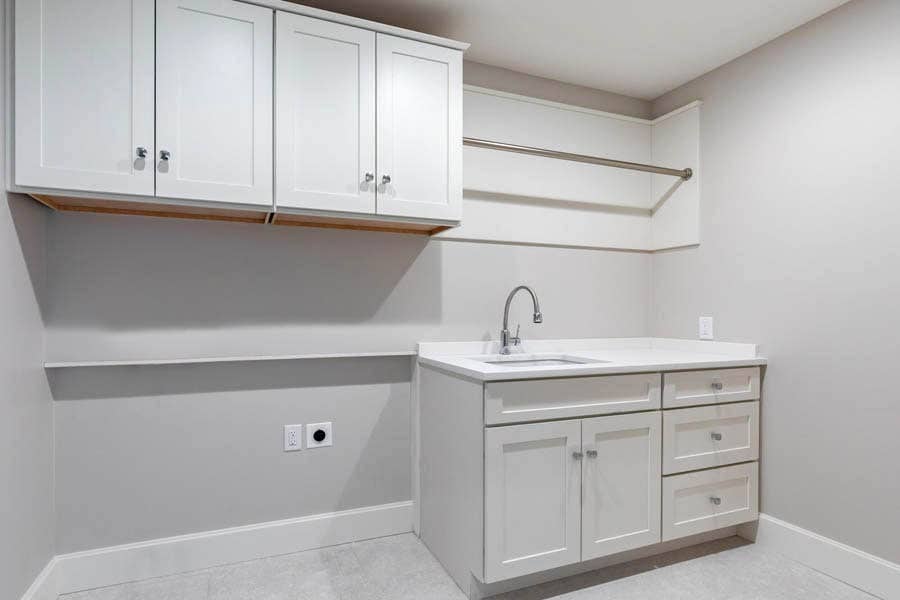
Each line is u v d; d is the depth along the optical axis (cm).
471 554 172
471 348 237
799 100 209
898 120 175
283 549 207
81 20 148
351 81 182
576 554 179
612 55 237
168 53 157
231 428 201
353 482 221
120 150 152
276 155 170
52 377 176
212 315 197
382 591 179
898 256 175
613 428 186
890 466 176
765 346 221
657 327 280
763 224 222
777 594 179
